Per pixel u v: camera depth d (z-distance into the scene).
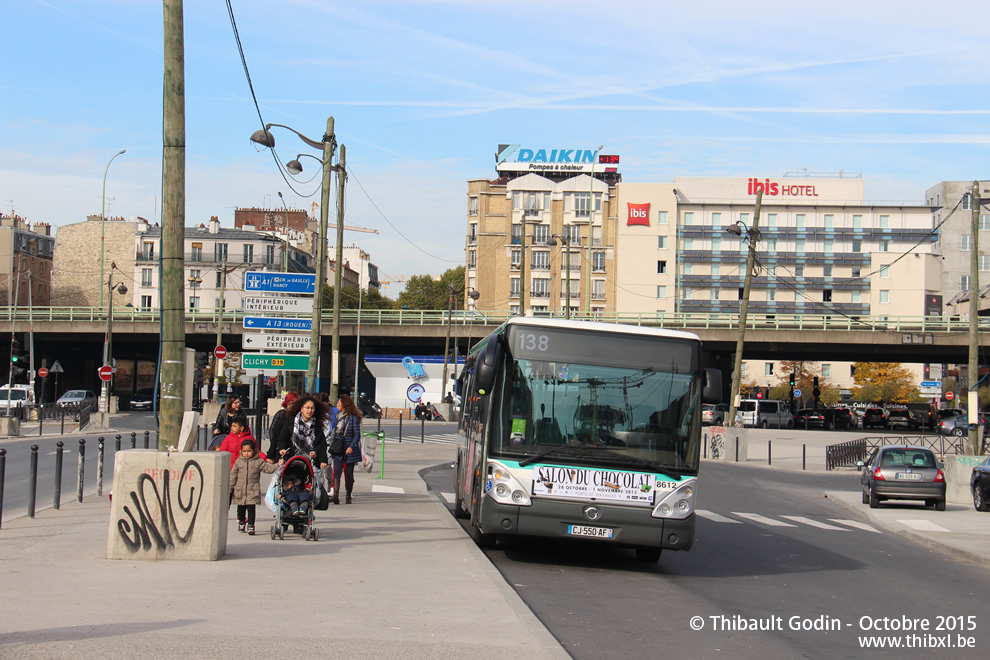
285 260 58.69
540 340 12.09
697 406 12.05
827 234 105.38
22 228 117.06
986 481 22.66
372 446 26.78
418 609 7.88
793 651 7.70
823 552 15.12
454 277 135.75
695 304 103.88
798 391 90.06
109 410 63.69
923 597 10.93
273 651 6.19
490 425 11.95
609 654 7.21
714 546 15.33
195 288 100.06
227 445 12.41
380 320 65.56
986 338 58.28
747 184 106.06
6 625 6.62
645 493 11.71
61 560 9.53
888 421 70.56
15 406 53.28
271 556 10.43
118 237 105.88
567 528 11.64
